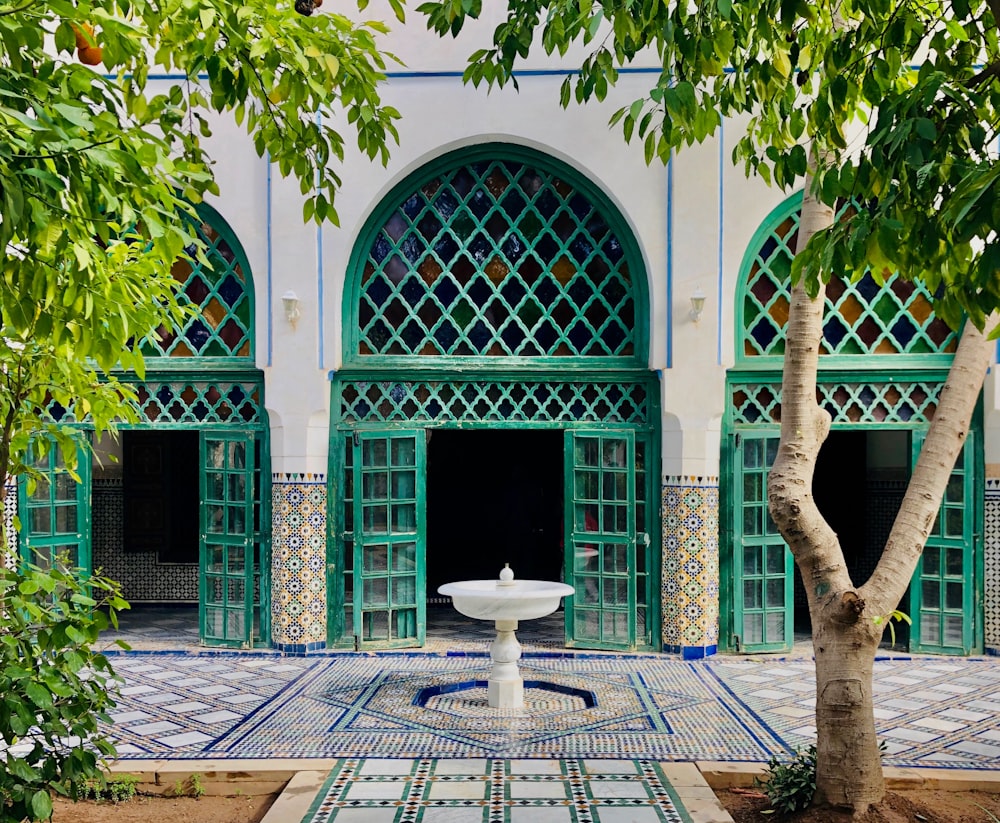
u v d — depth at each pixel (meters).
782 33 2.85
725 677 5.45
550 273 6.18
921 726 4.45
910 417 6.07
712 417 5.91
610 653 6.08
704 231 5.89
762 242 6.01
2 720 2.20
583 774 3.73
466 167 6.18
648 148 3.16
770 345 6.12
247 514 6.16
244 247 6.03
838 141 2.42
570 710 4.75
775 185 5.89
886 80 2.57
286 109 3.07
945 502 6.08
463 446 9.36
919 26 2.56
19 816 2.36
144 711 4.71
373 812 3.31
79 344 1.96
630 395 6.17
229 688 5.20
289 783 3.62
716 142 5.89
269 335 6.02
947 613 6.07
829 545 3.19
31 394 2.80
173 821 3.29
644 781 3.64
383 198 6.12
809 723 4.47
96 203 1.77
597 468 6.15
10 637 2.31
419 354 6.22
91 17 1.81
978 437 6.03
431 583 9.26
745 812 3.34
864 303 6.09
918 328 6.05
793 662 5.86
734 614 6.04
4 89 1.57
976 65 5.48
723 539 6.06
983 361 3.28
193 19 2.38
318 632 6.11
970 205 1.73
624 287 6.17
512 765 3.85
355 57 3.05
